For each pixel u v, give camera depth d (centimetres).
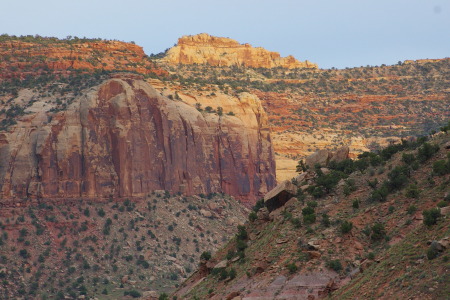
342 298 17662
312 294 19538
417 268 16462
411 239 18012
